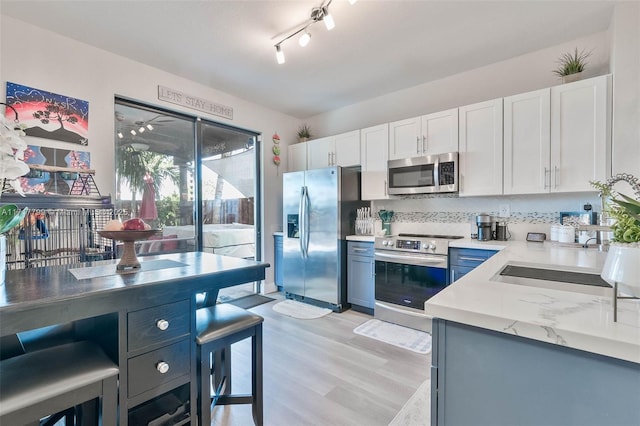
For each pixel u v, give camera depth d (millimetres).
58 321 1027
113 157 2766
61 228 2189
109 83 2760
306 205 3775
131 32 2482
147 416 1374
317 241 3680
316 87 3627
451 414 831
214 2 2145
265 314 3393
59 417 1428
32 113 2330
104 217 2441
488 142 2805
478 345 793
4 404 891
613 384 630
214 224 3730
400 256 3047
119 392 1148
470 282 1122
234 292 4254
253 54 2854
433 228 3490
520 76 2928
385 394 1915
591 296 926
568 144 2434
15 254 1998
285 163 4527
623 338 604
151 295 1245
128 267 1497
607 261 767
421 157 3145
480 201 3182
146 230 1474
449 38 2621
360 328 2984
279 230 4430
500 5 2203
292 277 3955
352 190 3715
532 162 2592
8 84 2240
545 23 2416
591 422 651
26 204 2004
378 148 3545
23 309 958
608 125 2277
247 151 4145
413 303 2994
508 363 751
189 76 3295
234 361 2387
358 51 2820
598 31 2533
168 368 1291
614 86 2240
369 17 2326
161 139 3258
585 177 2361
